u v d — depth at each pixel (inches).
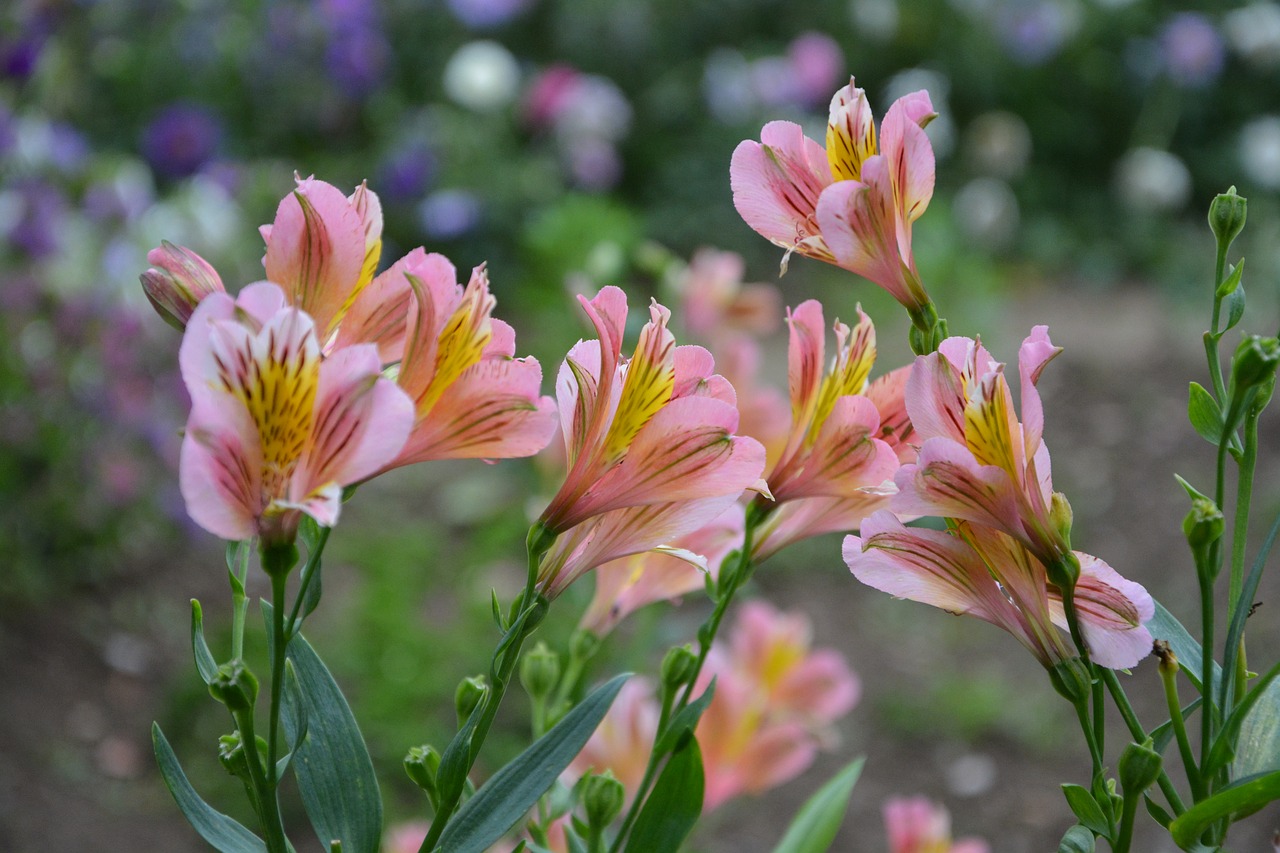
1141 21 375.6
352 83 268.5
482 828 30.4
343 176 266.1
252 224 203.6
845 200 31.8
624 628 151.6
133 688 152.9
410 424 25.2
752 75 314.8
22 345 163.2
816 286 292.5
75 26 215.0
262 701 149.8
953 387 30.8
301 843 131.8
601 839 36.6
